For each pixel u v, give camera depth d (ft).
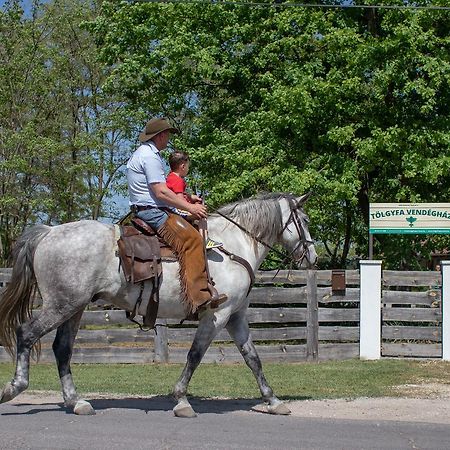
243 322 29.43
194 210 27.07
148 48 71.92
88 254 26.68
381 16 67.51
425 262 68.03
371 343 49.08
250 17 68.49
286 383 38.50
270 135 64.18
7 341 27.32
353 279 49.49
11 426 24.97
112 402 30.73
